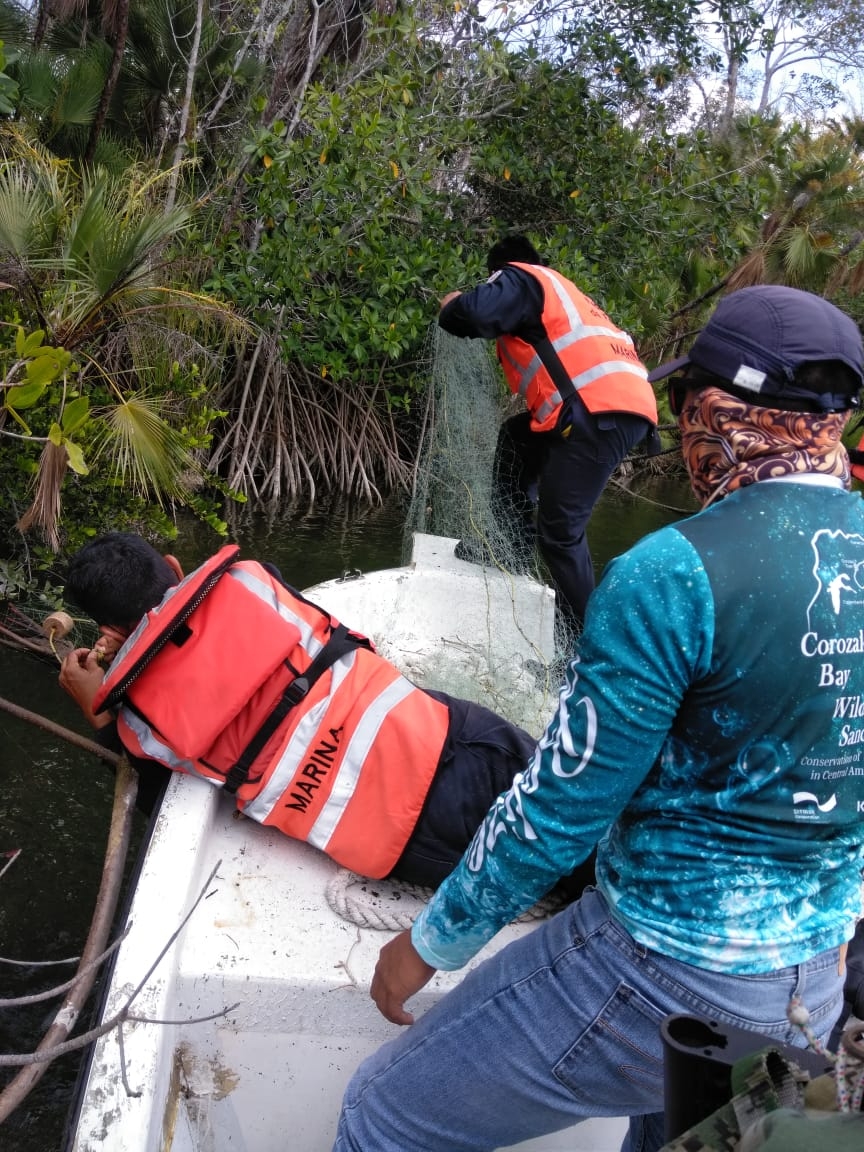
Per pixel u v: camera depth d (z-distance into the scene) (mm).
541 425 3393
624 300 7422
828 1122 767
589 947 1195
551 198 7684
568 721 1089
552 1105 1267
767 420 1125
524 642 3541
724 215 7723
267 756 1953
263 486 7902
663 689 1051
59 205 4320
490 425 6312
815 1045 968
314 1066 1779
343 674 1986
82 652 2193
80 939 2607
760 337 1113
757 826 1098
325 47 7574
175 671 1909
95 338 4945
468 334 3416
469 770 1946
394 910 1955
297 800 1956
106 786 3252
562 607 3650
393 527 7371
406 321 6645
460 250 6832
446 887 1230
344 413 8586
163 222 4277
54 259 4121
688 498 9688
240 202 6980
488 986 1273
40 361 3049
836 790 1111
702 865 1108
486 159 7188
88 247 4129
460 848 1942
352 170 6254
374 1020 1752
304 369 8078
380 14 6906
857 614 1088
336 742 1948
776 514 1089
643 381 3463
